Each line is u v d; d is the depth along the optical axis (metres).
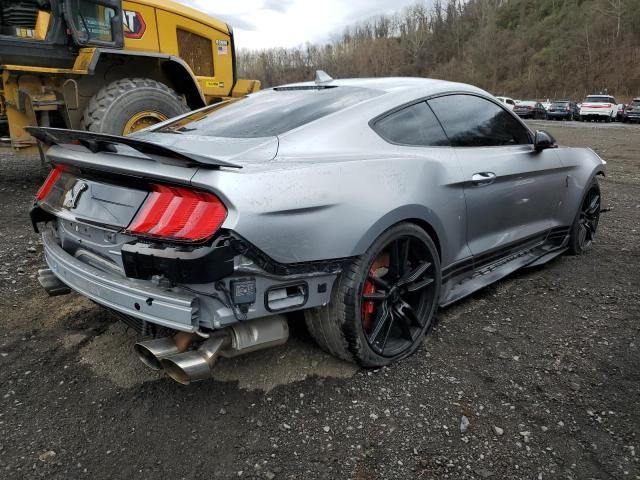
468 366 2.73
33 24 5.80
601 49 64.88
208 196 2.04
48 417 2.31
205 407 2.38
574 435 2.22
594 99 32.38
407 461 2.07
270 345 2.38
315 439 2.19
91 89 6.02
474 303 3.51
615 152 13.38
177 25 7.07
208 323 2.12
